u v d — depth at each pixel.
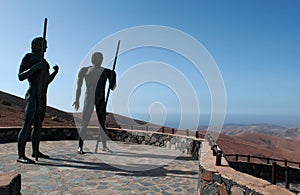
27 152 8.84
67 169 6.70
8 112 27.41
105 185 5.52
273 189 3.53
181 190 5.36
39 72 7.41
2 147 9.54
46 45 7.61
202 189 4.72
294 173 12.38
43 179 5.74
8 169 6.45
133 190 5.26
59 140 12.47
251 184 3.72
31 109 7.32
